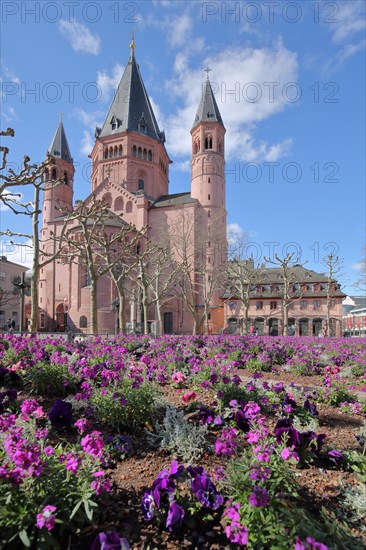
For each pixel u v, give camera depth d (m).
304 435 3.83
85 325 59.47
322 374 10.31
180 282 52.06
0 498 2.37
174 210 66.31
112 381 5.86
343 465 3.76
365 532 2.74
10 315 62.09
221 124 73.12
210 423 4.73
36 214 22.84
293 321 65.50
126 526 2.78
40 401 5.61
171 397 6.25
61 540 2.51
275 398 5.98
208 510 2.83
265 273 69.25
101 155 74.69
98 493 2.66
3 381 6.25
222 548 2.57
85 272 62.12
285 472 3.03
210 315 63.97
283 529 2.32
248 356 12.15
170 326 63.62
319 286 65.44
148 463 3.82
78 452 3.09
